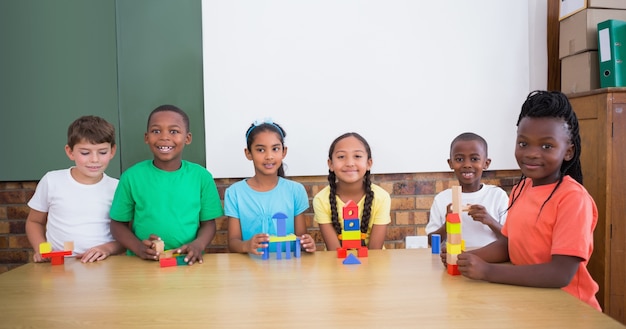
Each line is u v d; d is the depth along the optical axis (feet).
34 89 7.46
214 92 7.57
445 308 2.98
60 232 5.59
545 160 3.50
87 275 3.95
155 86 7.52
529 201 3.78
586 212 3.40
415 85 7.75
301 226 6.03
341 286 3.50
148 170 5.59
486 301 3.10
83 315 2.95
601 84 6.88
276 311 2.96
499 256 4.03
